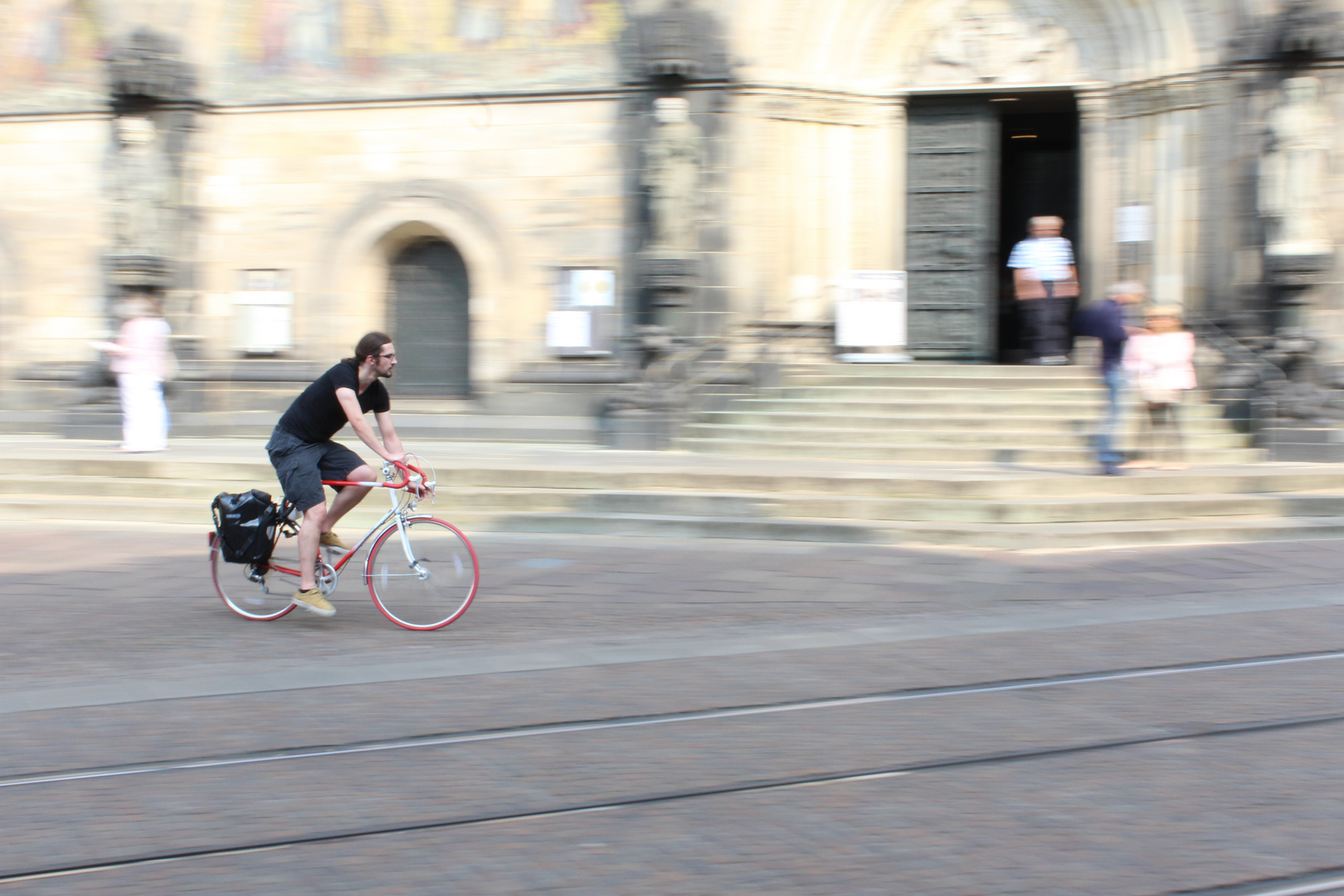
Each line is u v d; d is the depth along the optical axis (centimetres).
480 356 1633
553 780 468
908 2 1622
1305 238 1409
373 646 693
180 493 1231
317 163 1666
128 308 1466
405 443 1587
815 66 1602
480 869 386
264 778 471
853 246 1641
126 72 1620
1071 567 918
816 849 400
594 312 1600
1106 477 1123
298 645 697
